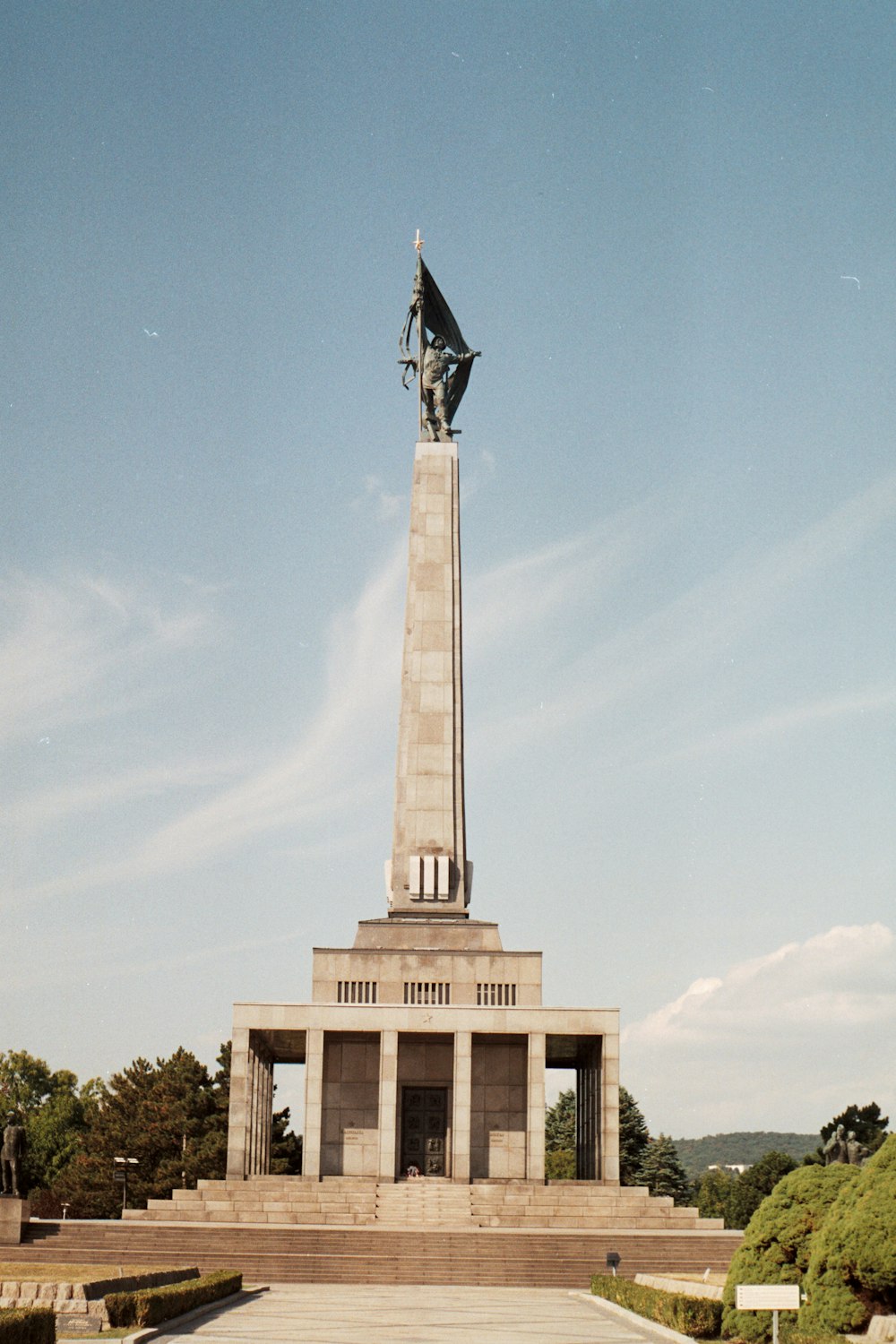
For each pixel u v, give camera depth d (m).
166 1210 62.59
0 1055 170.00
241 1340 32.88
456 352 84.38
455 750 77.69
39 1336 27.61
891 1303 28.86
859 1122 120.88
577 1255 54.69
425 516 81.19
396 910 75.62
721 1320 34.00
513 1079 73.81
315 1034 68.94
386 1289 50.03
